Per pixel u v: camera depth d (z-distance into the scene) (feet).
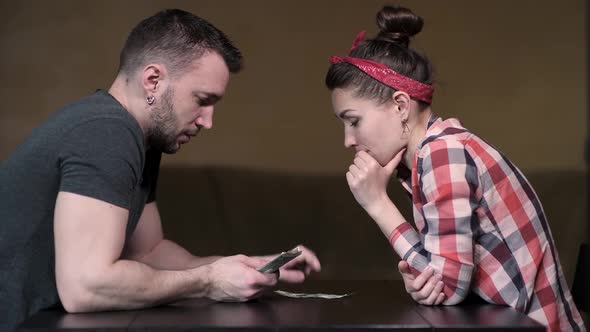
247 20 15.51
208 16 15.47
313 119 15.53
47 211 5.95
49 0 15.24
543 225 6.29
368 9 15.56
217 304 6.08
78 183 5.67
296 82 15.55
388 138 6.36
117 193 5.74
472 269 5.85
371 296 6.47
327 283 7.31
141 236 7.51
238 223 13.10
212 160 15.44
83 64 15.28
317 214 13.24
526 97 15.57
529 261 6.07
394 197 13.03
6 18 15.17
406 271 6.04
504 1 15.57
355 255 12.85
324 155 15.48
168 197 13.23
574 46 15.57
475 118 15.55
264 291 6.24
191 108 6.39
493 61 15.60
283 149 15.48
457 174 5.83
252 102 15.52
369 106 6.33
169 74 6.26
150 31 6.30
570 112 15.53
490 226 6.07
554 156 15.51
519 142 15.53
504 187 6.07
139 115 6.34
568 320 6.34
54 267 6.02
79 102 6.18
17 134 15.14
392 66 6.34
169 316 5.53
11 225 5.95
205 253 12.76
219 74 6.40
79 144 5.78
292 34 15.55
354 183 6.27
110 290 5.63
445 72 15.55
